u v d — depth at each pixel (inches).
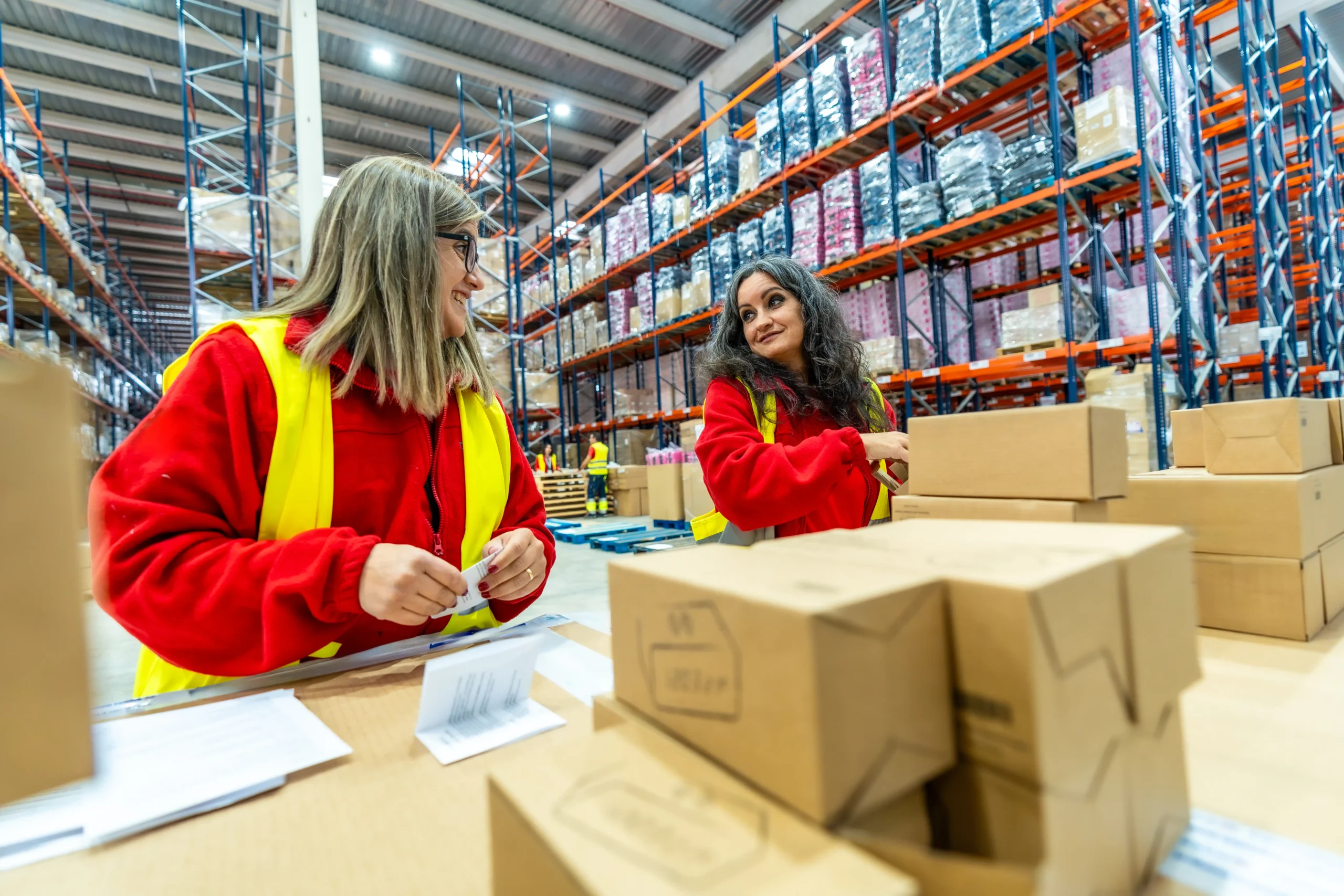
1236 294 221.8
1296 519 35.4
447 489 45.0
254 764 23.8
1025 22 131.2
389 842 19.4
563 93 335.9
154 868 18.4
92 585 31.8
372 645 42.8
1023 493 31.3
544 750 15.4
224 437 35.8
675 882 10.5
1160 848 16.8
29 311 237.0
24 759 10.5
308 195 190.1
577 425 339.3
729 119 318.3
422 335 41.7
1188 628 18.7
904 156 171.0
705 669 14.8
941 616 14.4
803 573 15.3
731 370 66.9
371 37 285.4
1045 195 133.2
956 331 198.7
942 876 10.3
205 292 205.2
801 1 261.1
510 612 47.2
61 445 11.2
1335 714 26.1
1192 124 142.8
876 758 12.6
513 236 286.4
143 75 297.3
